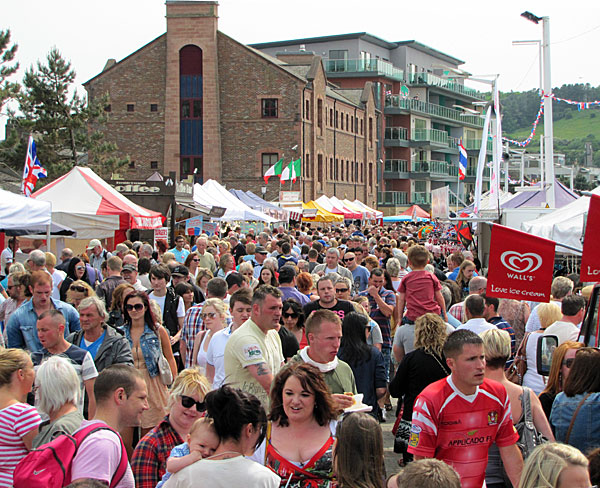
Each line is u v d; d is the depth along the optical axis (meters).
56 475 4.56
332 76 84.38
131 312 7.74
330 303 9.22
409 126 86.25
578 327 8.00
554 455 3.79
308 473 4.88
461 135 99.38
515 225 22.06
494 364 5.77
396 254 15.54
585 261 7.23
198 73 57.56
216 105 57.34
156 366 7.73
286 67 65.94
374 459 4.24
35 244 19.56
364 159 76.75
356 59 84.44
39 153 45.00
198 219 25.53
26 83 44.88
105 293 11.78
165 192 27.00
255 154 58.22
